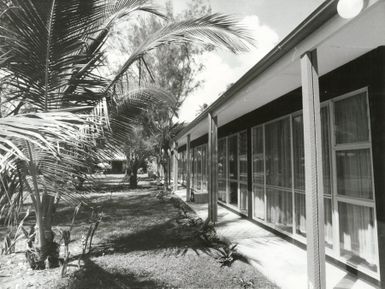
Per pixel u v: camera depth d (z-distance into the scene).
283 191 5.57
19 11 2.95
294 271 3.80
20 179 3.50
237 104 6.22
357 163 3.72
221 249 4.99
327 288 3.31
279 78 4.32
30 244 4.36
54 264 4.35
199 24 4.04
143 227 6.95
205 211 8.64
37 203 4.15
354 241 3.76
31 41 3.12
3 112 3.58
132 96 4.73
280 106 5.57
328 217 4.27
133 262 4.45
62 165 3.70
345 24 2.39
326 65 3.89
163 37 4.14
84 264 4.39
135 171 17.64
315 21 2.64
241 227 6.43
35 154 3.36
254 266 4.15
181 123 15.11
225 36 4.04
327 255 4.21
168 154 16.14
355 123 3.76
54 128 1.78
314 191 2.91
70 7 3.05
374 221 3.43
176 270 4.09
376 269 3.39
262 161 6.50
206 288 3.51
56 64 3.38
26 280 3.88
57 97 3.70
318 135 2.95
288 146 5.37
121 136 4.82
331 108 4.16
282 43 3.16
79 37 3.40
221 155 9.79
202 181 13.11
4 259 4.86
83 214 9.06
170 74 14.67
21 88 3.42
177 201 11.00
